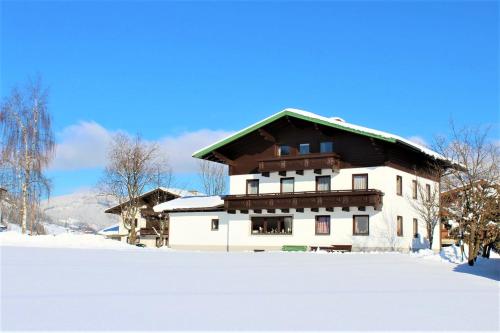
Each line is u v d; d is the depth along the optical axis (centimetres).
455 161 3145
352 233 3819
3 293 1073
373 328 806
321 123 3828
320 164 3875
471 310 992
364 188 3819
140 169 5622
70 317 848
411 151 3988
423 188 4031
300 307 983
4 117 3903
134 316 866
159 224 5922
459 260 2456
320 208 3956
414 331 794
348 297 1130
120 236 6638
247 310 940
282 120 4056
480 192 2377
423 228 4216
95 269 1587
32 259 1848
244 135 4166
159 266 1786
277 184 4175
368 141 3838
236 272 1638
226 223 4372
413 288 1333
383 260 2392
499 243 2842
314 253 3109
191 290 1183
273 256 2614
